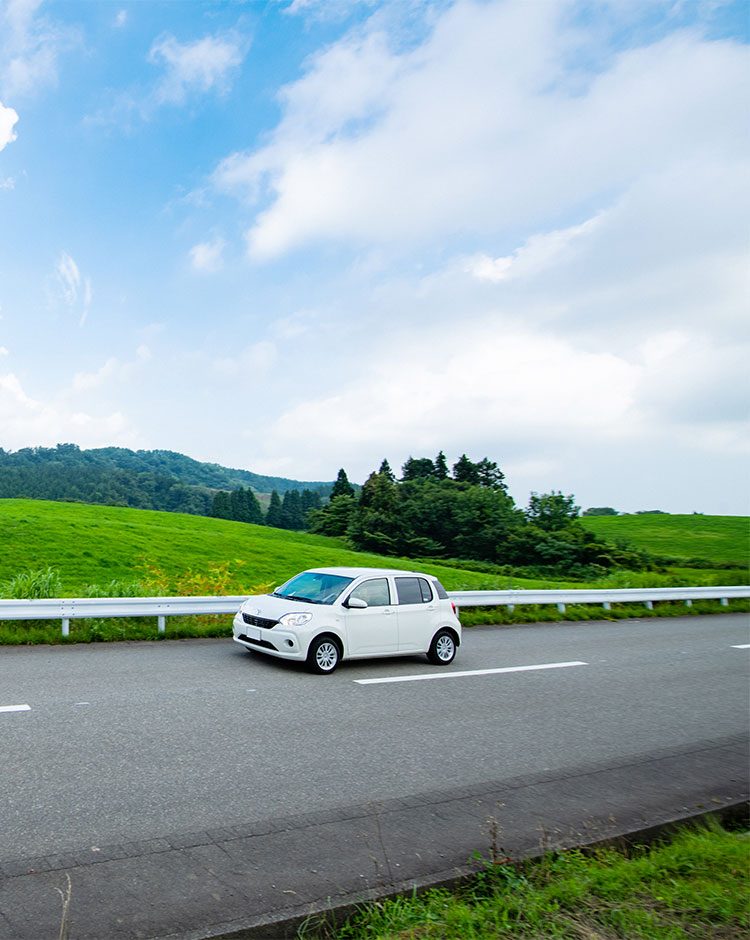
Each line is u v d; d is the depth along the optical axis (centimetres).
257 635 1086
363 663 1160
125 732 699
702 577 3288
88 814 500
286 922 375
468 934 365
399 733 768
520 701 956
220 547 5144
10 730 679
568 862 456
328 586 1138
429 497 9906
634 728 856
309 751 683
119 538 4691
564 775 667
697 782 671
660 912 402
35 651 1106
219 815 517
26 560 3744
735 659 1390
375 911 387
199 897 398
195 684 930
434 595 1203
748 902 413
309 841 484
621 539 7862
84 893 394
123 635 1247
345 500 11194
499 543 8644
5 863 420
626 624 1878
